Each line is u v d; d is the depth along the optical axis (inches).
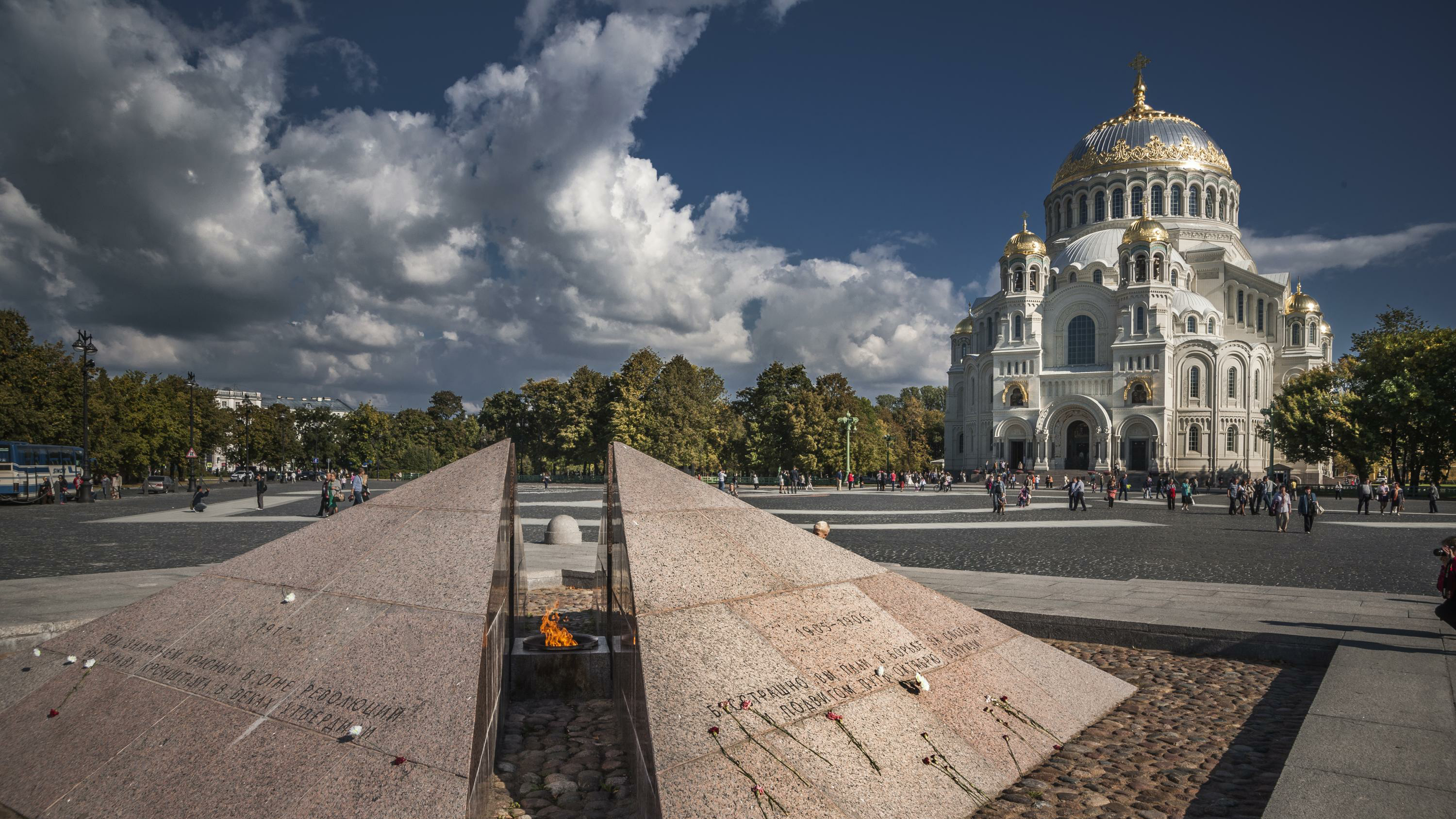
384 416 4611.2
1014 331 3595.0
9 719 216.5
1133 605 463.5
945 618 283.3
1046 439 3412.9
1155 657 382.3
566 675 299.6
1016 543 926.4
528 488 2778.1
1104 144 3895.2
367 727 176.1
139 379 3189.0
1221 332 3410.4
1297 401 2623.0
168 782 178.5
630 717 216.1
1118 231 3759.8
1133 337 3304.6
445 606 202.7
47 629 377.7
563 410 3420.3
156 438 2923.2
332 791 164.7
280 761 175.0
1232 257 3737.7
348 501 1636.3
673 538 246.4
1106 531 1117.7
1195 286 3607.3
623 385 3085.6
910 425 5137.8
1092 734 263.9
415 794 159.8
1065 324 3565.5
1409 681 296.4
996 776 219.3
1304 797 194.5
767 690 205.0
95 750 194.5
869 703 219.3
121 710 205.6
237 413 4210.1
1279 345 3469.5
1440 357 2156.7
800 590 252.1
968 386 3855.8
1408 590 562.3
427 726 172.1
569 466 4183.1
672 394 3115.2
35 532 999.0
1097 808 208.7
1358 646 351.3
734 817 168.6
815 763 191.0
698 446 3157.0
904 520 1323.8
